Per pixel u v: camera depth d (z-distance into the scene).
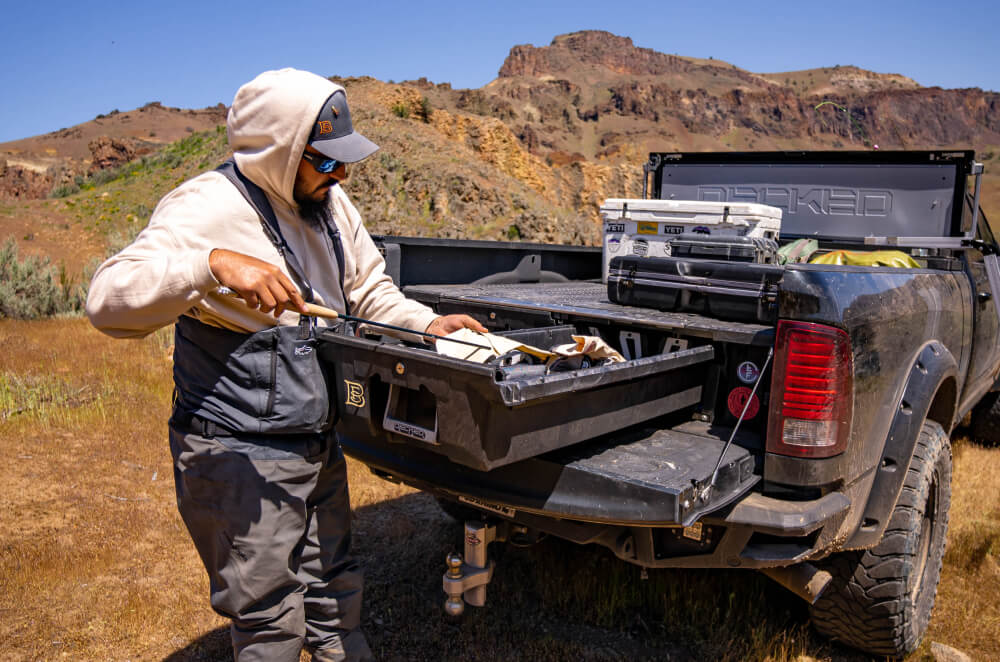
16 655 2.94
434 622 3.30
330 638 2.34
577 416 2.12
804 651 3.16
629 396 2.33
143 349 9.07
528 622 3.31
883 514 2.78
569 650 3.09
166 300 1.71
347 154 1.92
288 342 1.94
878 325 2.59
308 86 1.87
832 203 5.12
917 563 3.12
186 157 51.81
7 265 12.55
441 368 1.81
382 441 2.65
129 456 5.31
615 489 2.14
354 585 2.36
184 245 1.86
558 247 5.12
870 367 2.56
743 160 5.37
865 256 3.87
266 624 2.05
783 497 2.47
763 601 3.43
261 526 1.96
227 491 1.94
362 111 49.53
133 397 6.80
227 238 1.92
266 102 1.86
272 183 1.94
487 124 53.72
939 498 3.28
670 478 2.16
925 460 3.01
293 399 1.95
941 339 3.30
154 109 197.38
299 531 2.07
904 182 4.86
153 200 45.44
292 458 2.00
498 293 3.75
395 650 3.08
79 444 5.53
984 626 3.39
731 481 2.34
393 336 2.46
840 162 5.05
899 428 2.78
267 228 1.96
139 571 3.69
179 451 2.02
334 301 2.17
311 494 2.22
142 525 4.18
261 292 1.70
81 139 170.38
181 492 2.04
